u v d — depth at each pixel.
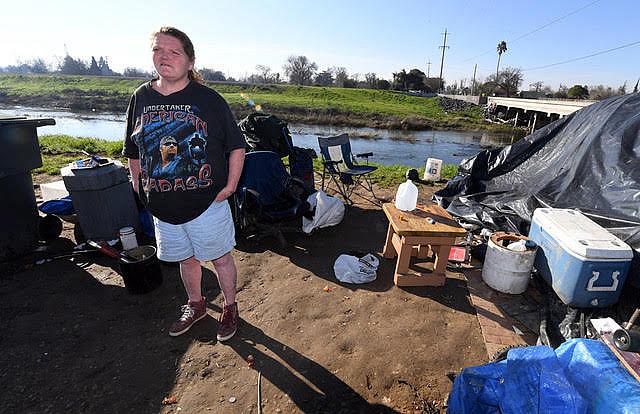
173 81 1.94
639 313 2.06
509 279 3.05
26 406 1.96
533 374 1.67
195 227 2.14
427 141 24.78
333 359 2.36
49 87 48.81
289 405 2.02
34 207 3.57
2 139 3.11
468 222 4.56
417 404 2.05
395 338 2.56
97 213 3.54
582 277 2.51
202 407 1.99
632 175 3.25
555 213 3.18
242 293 3.08
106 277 3.20
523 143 5.11
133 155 2.20
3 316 2.64
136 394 2.07
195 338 2.52
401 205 3.50
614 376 1.56
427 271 3.46
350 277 3.26
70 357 2.30
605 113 3.99
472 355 2.42
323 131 27.61
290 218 3.80
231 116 2.10
